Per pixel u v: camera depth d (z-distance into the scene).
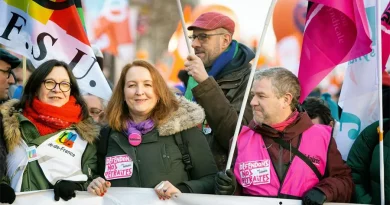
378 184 6.80
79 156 6.79
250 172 6.54
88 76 7.72
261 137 6.63
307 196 6.28
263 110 6.56
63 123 6.80
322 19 7.14
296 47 12.15
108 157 6.74
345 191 6.38
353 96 7.44
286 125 6.56
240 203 6.46
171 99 6.82
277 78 6.57
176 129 6.68
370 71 7.39
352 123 7.44
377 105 7.39
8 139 6.69
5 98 7.94
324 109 8.39
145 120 6.80
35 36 7.71
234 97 7.68
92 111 8.41
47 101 6.83
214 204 6.49
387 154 6.79
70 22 7.73
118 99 6.88
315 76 7.15
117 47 12.24
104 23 12.16
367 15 7.46
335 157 6.51
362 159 7.02
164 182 6.53
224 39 8.17
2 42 7.74
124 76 6.89
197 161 6.68
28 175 6.66
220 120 7.07
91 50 7.75
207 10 13.11
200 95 7.09
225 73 7.87
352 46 7.05
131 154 6.67
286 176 6.45
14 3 7.74
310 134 6.54
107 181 6.55
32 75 6.88
